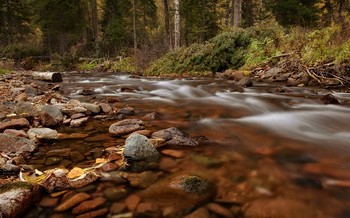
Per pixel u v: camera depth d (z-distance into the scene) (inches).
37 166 104.5
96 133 145.3
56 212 74.5
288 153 114.8
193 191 84.8
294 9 713.0
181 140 124.5
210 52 476.7
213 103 222.1
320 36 382.3
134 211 75.1
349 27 362.6
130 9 1149.1
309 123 160.1
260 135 139.2
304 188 86.6
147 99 245.1
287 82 327.6
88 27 1261.1
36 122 157.4
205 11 911.0
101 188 87.0
